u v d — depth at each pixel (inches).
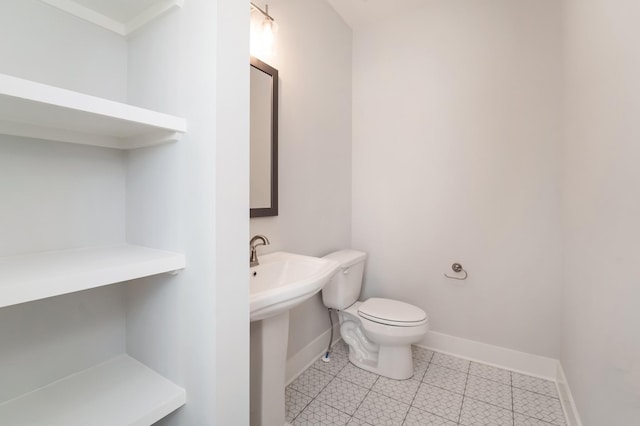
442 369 76.3
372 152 95.2
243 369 33.2
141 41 37.0
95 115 25.4
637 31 32.2
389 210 92.8
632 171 33.1
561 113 69.1
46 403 30.0
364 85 95.9
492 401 63.9
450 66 82.3
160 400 31.0
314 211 79.9
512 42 74.4
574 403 55.5
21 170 30.6
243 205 32.5
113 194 38.4
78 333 35.2
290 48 69.2
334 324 88.4
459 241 82.4
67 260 29.6
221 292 30.1
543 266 72.5
